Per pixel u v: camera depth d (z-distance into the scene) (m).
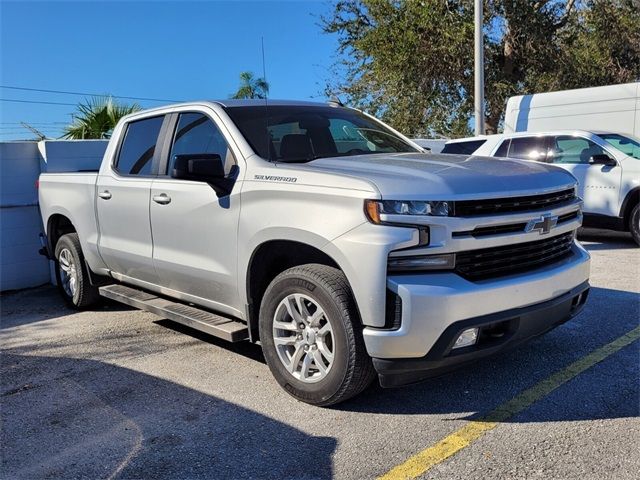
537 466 3.11
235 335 4.31
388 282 3.35
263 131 4.51
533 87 21.53
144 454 3.41
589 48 21.81
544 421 3.58
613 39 21.98
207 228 4.42
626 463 3.10
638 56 22.36
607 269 7.81
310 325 3.84
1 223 7.61
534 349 4.75
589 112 13.09
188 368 4.71
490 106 21.50
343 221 3.50
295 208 3.77
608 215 9.98
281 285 3.90
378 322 3.40
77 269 6.37
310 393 3.84
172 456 3.38
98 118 11.62
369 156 4.41
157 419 3.84
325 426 3.64
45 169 7.69
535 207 3.77
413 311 3.30
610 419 3.57
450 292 3.33
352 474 3.12
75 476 3.22
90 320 6.28
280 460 3.29
